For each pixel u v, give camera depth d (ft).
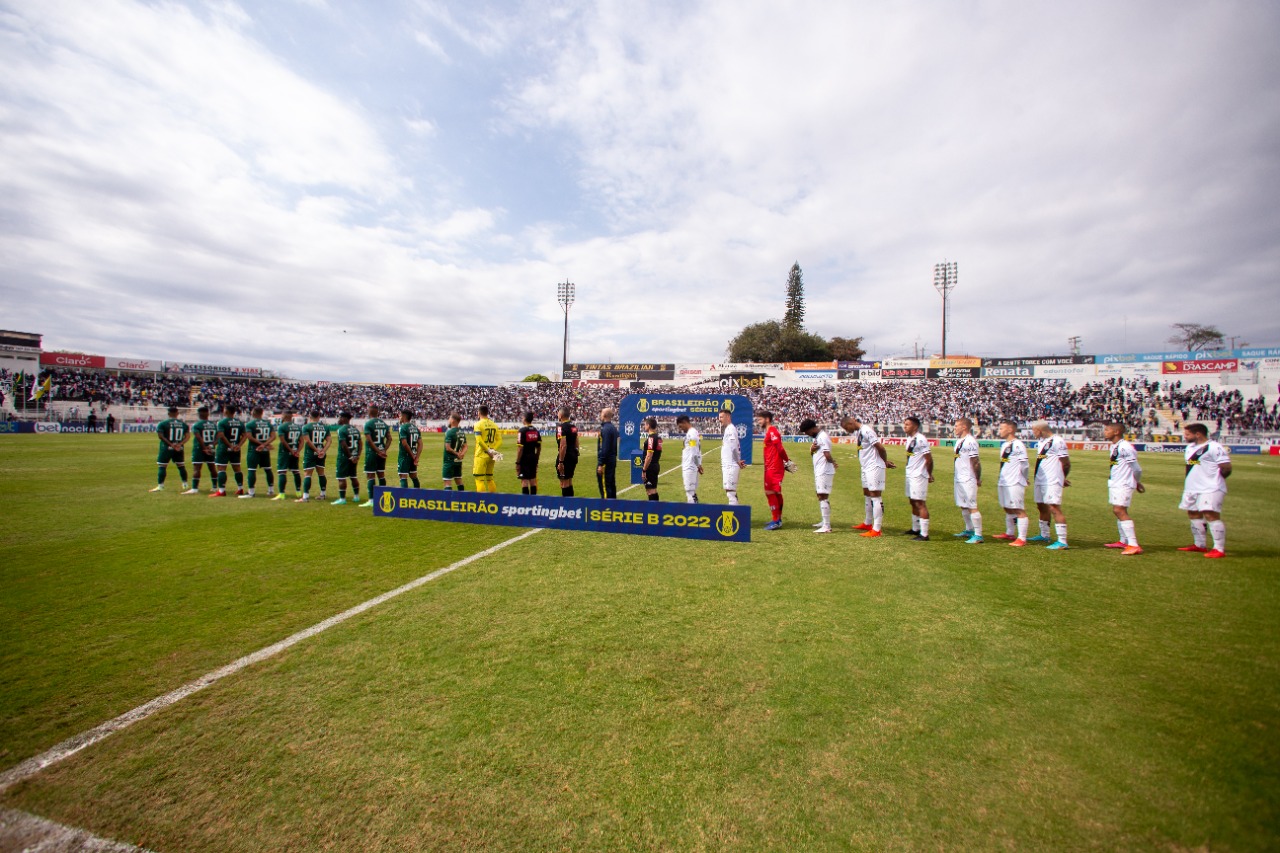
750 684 10.64
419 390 169.37
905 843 6.65
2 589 16.34
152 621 13.92
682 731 9.07
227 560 19.56
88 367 137.90
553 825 7.04
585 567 18.83
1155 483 45.34
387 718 9.55
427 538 23.06
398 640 12.77
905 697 10.12
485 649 12.27
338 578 17.48
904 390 144.15
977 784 7.71
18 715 9.68
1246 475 51.52
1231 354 120.67
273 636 13.00
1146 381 127.24
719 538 22.67
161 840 6.93
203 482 40.73
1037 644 12.48
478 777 7.99
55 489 35.88
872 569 18.75
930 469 23.65
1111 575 18.15
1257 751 8.30
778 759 8.32
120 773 8.18
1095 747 8.51
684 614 14.38
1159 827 6.79
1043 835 6.72
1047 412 122.01
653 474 31.40
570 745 8.71
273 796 7.67
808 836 6.79
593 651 12.15
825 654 11.98
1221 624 13.70
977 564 19.52
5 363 122.83
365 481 42.70
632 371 176.04
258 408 34.53
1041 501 23.29
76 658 11.87
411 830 7.00
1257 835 6.59
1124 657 11.77
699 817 7.15
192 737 9.04
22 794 7.75
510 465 55.62
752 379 163.63
